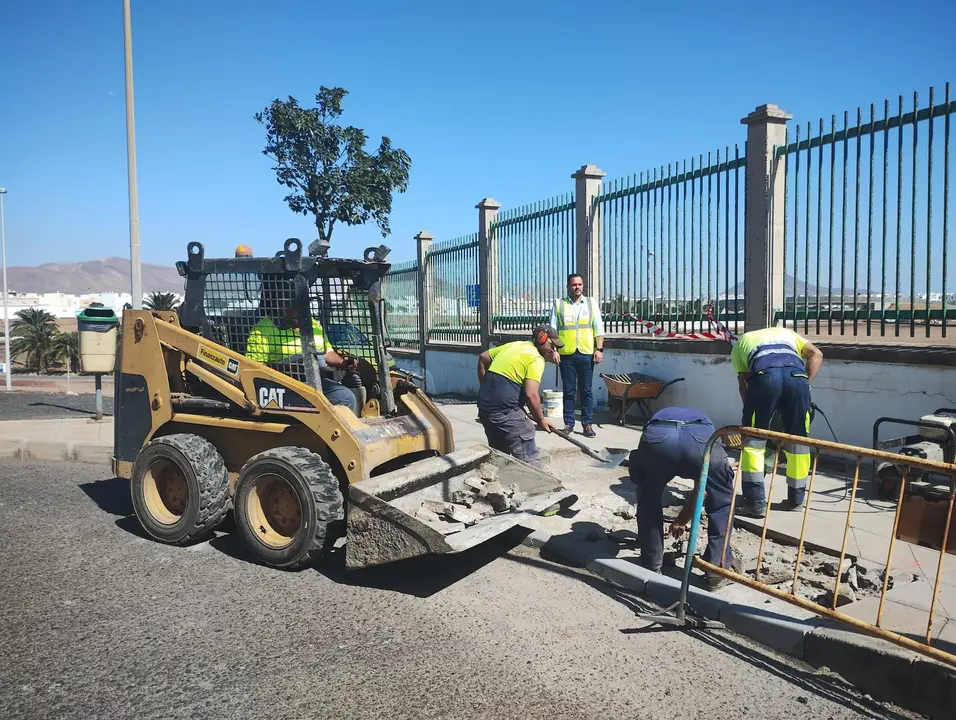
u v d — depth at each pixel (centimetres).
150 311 561
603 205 1030
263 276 523
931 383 644
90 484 736
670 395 925
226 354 522
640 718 303
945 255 643
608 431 893
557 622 397
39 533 559
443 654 358
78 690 324
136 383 563
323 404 480
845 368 714
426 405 564
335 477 471
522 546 528
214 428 544
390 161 1449
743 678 337
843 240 714
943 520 319
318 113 1409
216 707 309
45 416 1232
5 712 306
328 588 446
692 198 879
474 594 437
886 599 390
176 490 535
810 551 486
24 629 388
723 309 852
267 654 358
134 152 1121
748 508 551
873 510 559
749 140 800
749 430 391
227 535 551
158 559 498
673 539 509
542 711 307
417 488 489
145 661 351
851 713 309
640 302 972
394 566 487
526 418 613
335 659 352
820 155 731
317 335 554
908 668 315
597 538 509
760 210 788
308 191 1402
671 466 430
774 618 373
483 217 1286
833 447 356
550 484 544
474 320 1352
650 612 411
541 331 600
